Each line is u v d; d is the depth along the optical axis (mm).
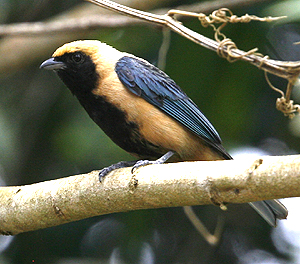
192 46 12008
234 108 11891
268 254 12242
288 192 5965
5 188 8117
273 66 9055
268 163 6051
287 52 12828
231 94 11906
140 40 13094
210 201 6531
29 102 13336
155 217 12516
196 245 12359
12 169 12492
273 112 12484
